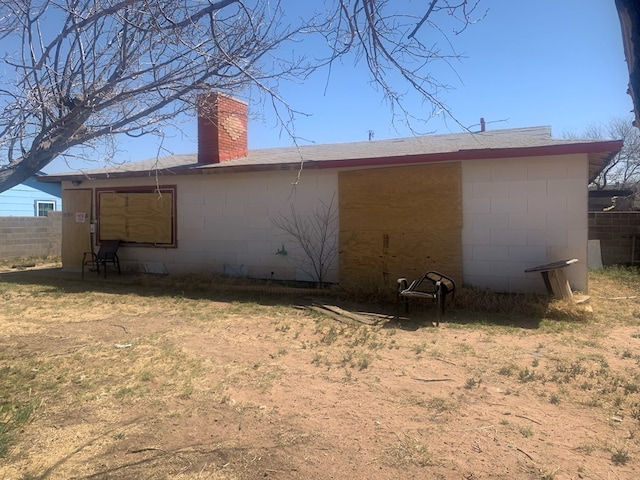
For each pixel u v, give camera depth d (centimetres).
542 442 382
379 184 1042
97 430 406
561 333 714
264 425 415
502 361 586
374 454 365
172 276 1222
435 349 637
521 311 833
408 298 873
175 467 347
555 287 838
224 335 716
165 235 1298
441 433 399
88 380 521
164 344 666
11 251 1759
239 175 1200
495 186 944
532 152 879
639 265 1448
